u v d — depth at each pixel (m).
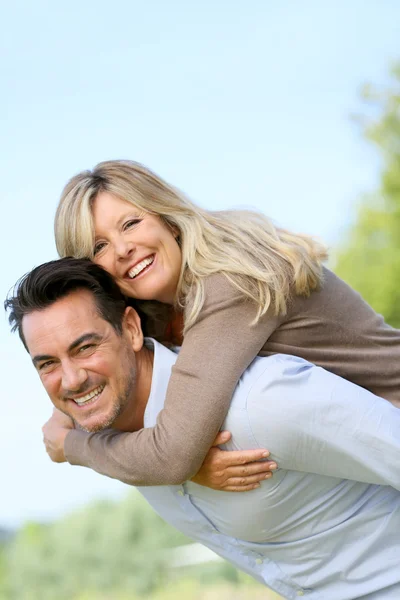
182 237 5.32
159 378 4.90
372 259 20.39
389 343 5.33
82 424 4.77
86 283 4.76
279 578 4.96
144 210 5.29
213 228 5.27
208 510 4.98
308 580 4.91
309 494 4.73
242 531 4.89
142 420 5.02
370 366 5.23
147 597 26.14
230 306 4.89
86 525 28.36
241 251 5.11
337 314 5.23
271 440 4.54
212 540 5.09
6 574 28.61
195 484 4.89
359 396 4.50
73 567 27.84
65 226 5.29
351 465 4.55
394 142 22.16
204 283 5.02
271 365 4.64
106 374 4.73
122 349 4.82
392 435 4.41
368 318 5.34
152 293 5.27
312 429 4.47
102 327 4.74
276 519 4.77
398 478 4.46
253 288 4.93
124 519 27.80
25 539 29.36
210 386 4.61
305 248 5.32
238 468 4.57
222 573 23.94
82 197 5.28
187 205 5.36
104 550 27.47
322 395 4.48
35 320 4.70
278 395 4.51
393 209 20.80
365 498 4.78
